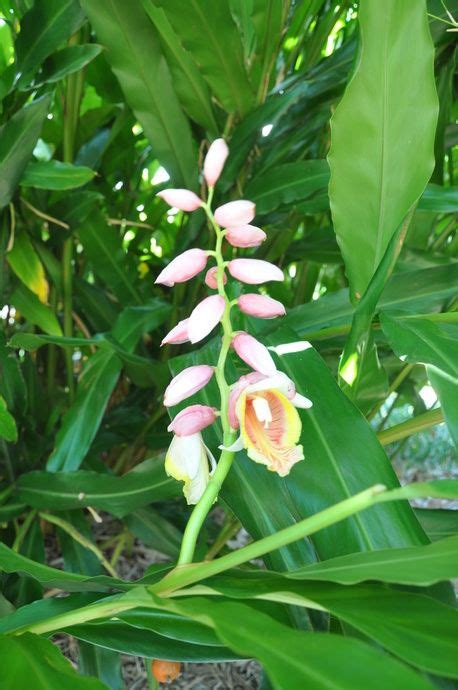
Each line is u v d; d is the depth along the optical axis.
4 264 0.70
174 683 0.70
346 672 0.26
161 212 0.91
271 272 0.36
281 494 0.45
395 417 1.34
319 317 0.61
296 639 0.28
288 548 0.43
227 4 0.59
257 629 0.29
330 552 0.39
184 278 0.36
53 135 0.85
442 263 0.70
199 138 0.76
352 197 0.46
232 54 0.62
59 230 0.73
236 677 0.71
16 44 0.64
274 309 0.36
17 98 0.68
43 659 0.34
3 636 0.35
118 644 0.42
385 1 0.41
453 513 0.58
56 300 0.81
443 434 1.31
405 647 0.29
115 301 0.86
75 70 0.62
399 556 0.33
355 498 0.30
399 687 0.25
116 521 0.96
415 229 0.78
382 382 0.53
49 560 0.85
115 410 0.82
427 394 1.29
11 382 0.67
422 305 0.59
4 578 0.62
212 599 0.37
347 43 0.70
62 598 0.44
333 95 0.72
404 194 0.45
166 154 0.68
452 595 0.38
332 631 0.40
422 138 0.44
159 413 0.78
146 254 0.95
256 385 0.33
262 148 0.73
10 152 0.60
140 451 0.92
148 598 0.34
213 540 0.79
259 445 0.34
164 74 0.63
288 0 0.69
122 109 0.79
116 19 0.60
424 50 0.42
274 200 0.65
